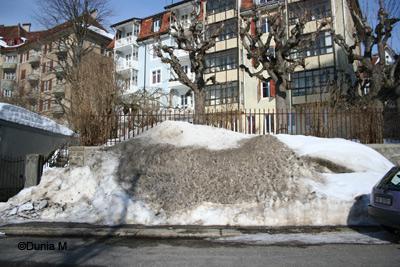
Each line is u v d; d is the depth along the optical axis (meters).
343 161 10.45
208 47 17.11
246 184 9.52
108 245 7.05
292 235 7.62
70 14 32.25
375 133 13.19
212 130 12.55
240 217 8.70
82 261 5.88
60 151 18.62
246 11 31.09
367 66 17.53
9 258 6.09
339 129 13.46
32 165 12.06
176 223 8.77
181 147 11.51
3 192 15.20
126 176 10.55
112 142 13.72
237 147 11.25
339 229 8.06
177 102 36.59
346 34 27.55
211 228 8.24
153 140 12.20
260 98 30.14
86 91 16.88
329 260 5.74
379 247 6.60
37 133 18.03
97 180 10.84
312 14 27.89
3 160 15.55
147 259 5.96
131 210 9.17
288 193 9.03
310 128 13.63
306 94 27.25
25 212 9.70
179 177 10.16
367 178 9.51
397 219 6.32
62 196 10.54
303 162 10.23
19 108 17.02
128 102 19.66
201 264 5.62
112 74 21.12
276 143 11.07
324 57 27.06
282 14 18.03
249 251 6.41
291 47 15.81
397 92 17.25
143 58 40.41
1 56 56.28
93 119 14.11
